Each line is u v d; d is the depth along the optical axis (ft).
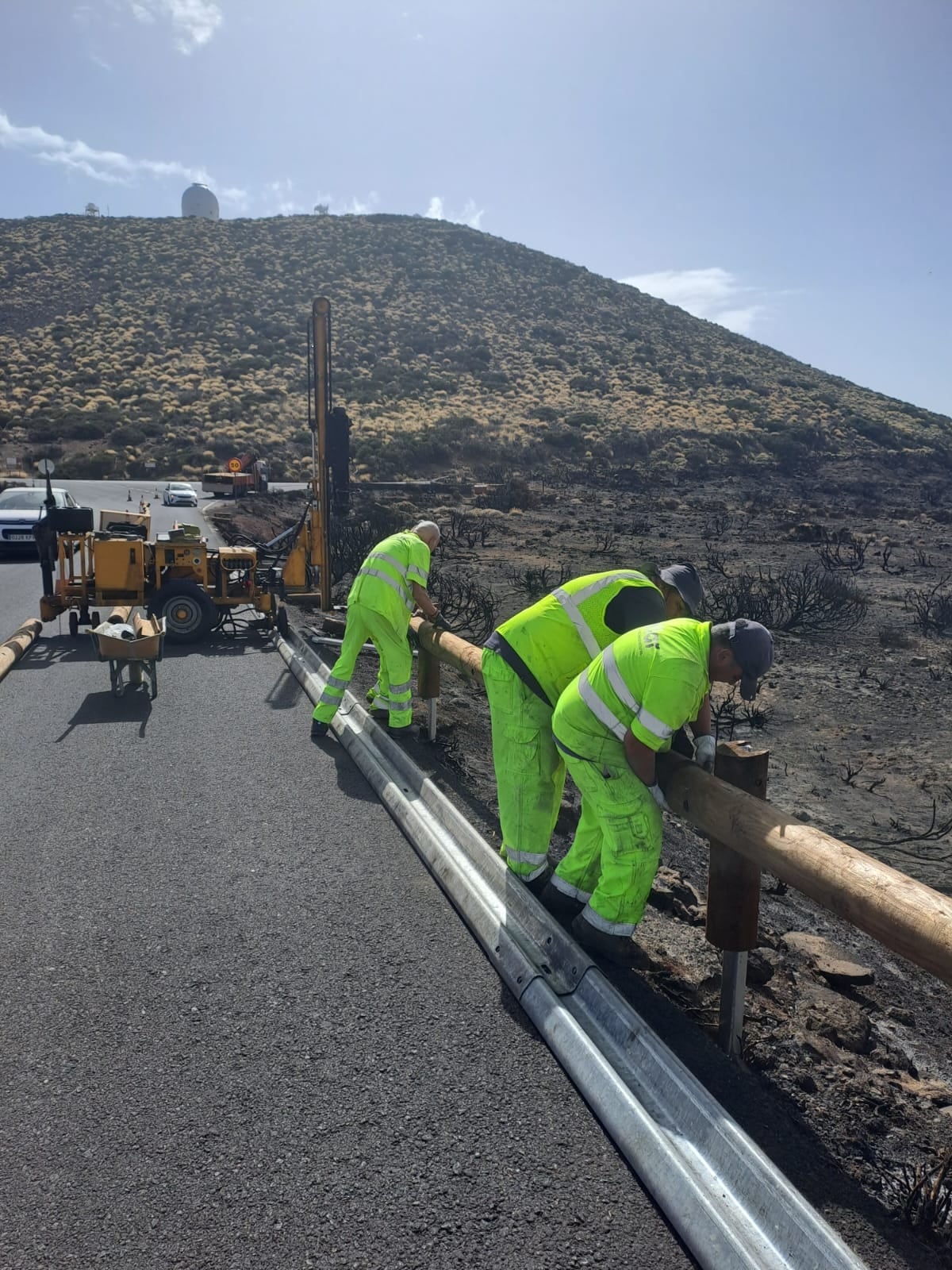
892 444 233.14
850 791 27.58
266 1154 8.64
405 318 303.89
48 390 217.15
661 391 261.65
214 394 222.89
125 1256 7.50
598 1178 8.39
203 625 34.30
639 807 11.44
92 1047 10.24
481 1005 11.18
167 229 364.99
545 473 166.40
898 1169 9.32
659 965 12.42
